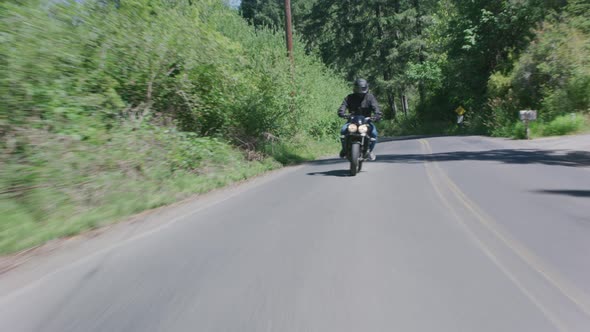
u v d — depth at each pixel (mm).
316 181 9711
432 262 3965
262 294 3373
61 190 6902
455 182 8492
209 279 3748
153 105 12562
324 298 3252
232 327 2846
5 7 7215
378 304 3121
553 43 24188
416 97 60812
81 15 9750
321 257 4215
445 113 49625
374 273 3732
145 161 9328
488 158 12641
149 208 7516
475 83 35344
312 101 21719
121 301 3350
